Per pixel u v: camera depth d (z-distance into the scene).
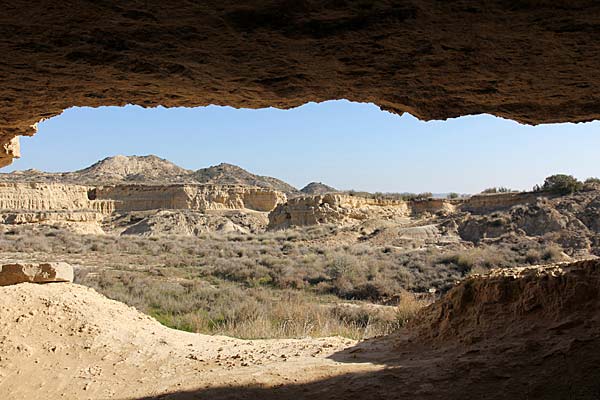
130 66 4.93
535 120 6.44
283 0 3.61
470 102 5.99
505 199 47.19
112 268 24.94
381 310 15.05
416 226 41.97
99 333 8.70
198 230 54.22
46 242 34.44
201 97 6.18
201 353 8.37
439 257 27.39
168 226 53.88
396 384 6.05
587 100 5.78
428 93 5.77
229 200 66.81
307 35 4.15
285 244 37.69
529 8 3.62
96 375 7.32
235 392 6.26
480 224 38.09
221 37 4.24
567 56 4.47
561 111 6.07
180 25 4.04
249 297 17.66
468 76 5.12
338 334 11.74
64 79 5.26
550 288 6.91
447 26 3.97
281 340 9.49
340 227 43.22
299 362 7.53
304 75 5.23
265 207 68.56
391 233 38.84
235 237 43.12
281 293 19.25
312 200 50.00
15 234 39.62
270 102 6.45
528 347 6.23
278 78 5.34
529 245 30.94
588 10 3.59
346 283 20.56
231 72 5.12
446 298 8.25
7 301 9.12
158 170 123.62
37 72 5.02
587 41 4.12
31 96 5.79
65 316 9.02
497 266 24.94
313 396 5.99
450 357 6.73
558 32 3.99
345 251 32.03
